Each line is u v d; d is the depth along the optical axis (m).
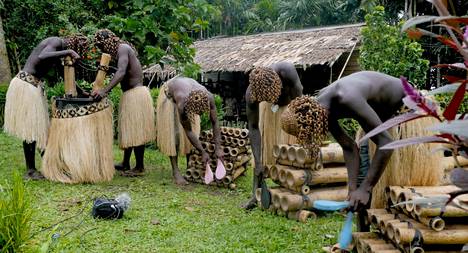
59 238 2.96
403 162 2.75
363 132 2.95
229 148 4.79
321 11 21.34
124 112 5.00
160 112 4.88
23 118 4.62
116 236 3.12
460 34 1.15
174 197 4.30
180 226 3.41
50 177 4.71
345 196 3.79
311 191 3.75
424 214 2.35
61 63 4.95
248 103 3.71
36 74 4.78
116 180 4.93
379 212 2.70
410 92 1.25
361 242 2.62
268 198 3.84
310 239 3.17
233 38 14.63
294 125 2.48
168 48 6.91
